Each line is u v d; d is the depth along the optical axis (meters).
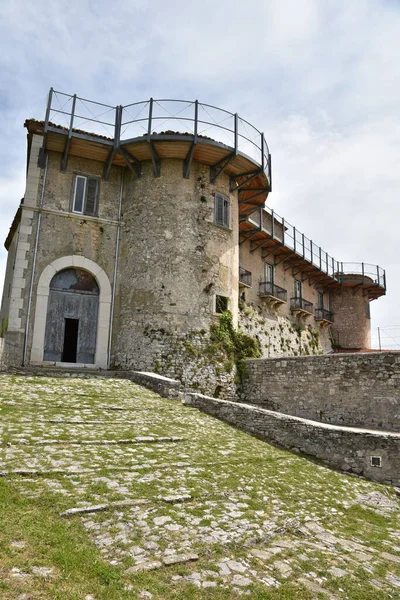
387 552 5.56
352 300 32.94
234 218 17.98
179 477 6.65
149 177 16.66
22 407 8.99
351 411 13.30
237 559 4.60
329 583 4.43
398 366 12.62
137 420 9.52
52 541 4.27
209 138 15.78
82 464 6.43
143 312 15.52
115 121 16.06
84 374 14.08
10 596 3.41
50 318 15.41
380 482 8.90
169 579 4.04
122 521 4.97
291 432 10.05
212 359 15.55
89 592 3.65
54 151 16.23
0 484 5.29
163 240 15.98
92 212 16.55
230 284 17.08
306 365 14.55
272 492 6.95
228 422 11.09
